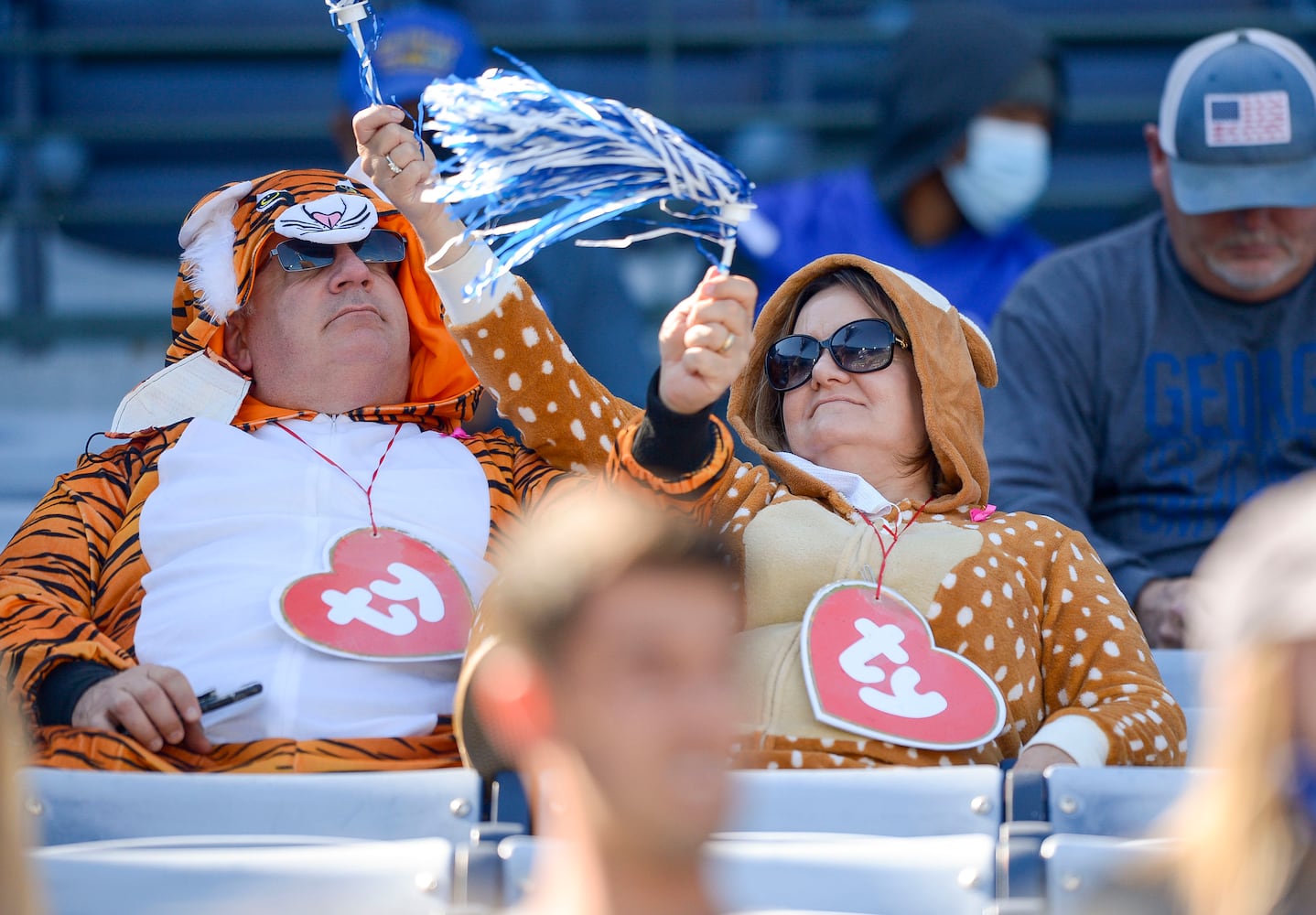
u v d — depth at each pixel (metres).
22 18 25.61
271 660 9.47
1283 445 14.23
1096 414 14.64
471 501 10.50
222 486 10.27
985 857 7.25
